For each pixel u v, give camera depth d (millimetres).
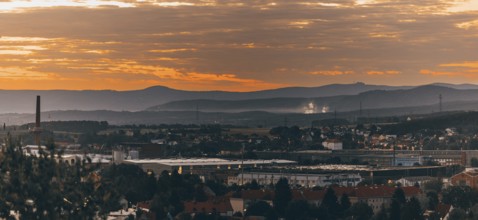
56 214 144875
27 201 144375
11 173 145875
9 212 143250
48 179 146625
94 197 148625
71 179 148500
